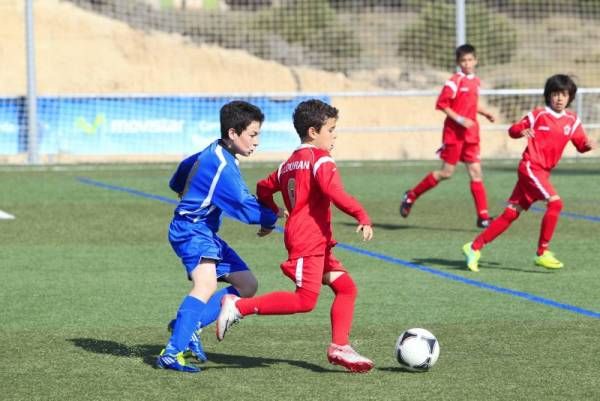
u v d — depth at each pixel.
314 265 12.88
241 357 14.05
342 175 43.69
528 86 74.75
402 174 44.03
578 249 24.09
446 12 78.44
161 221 28.92
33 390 12.31
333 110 12.98
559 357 13.96
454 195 36.22
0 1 71.75
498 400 11.87
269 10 84.00
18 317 16.77
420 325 16.12
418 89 72.94
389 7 89.31
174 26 82.69
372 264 22.17
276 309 12.87
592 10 90.31
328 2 89.31
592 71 80.06
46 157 51.44
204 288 13.21
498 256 23.16
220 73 71.56
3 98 50.72
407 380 12.76
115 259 22.70
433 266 21.88
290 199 12.99
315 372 13.18
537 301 18.02
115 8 82.25
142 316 16.88
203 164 13.12
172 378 12.86
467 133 27.69
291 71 72.81
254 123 13.08
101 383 12.60
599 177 42.03
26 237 25.97
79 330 15.81
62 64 68.69
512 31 80.00
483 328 15.87
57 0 75.00
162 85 69.50
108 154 52.06
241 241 25.50
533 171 20.83
